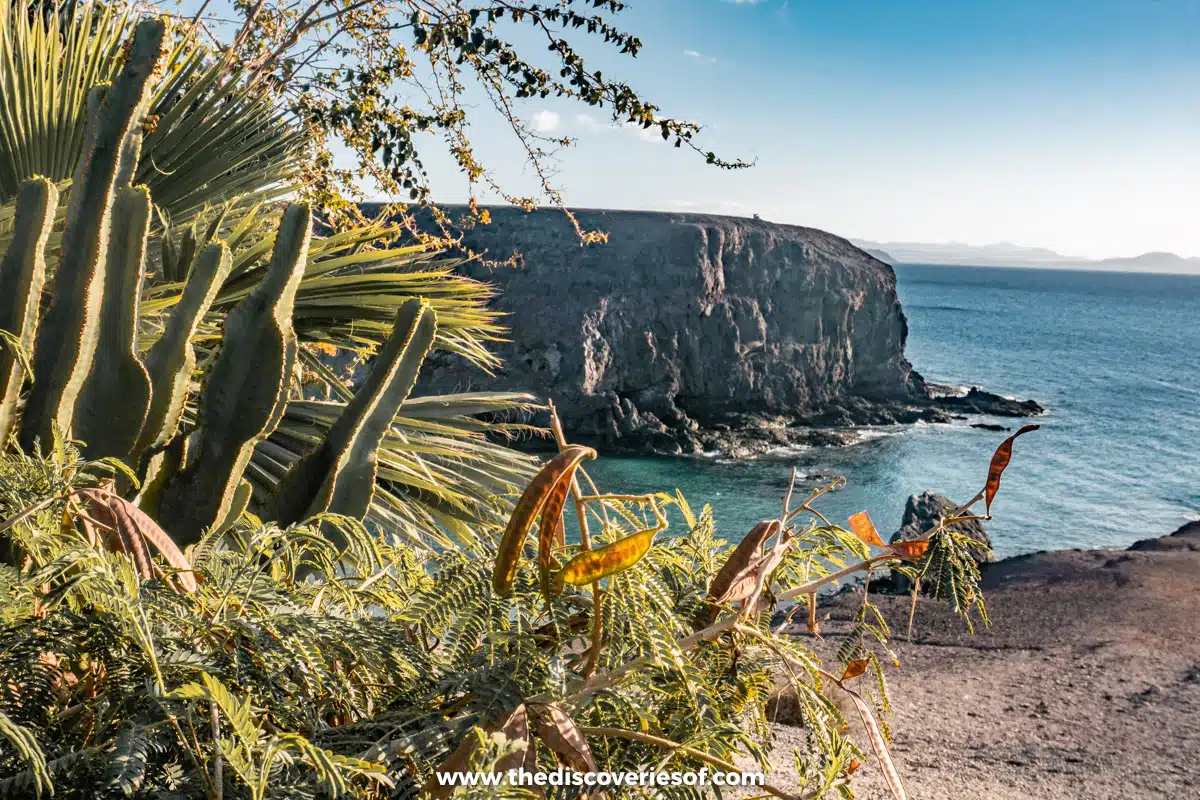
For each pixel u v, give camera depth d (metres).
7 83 2.82
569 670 0.77
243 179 3.48
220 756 0.57
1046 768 5.17
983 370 83.94
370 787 0.69
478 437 3.14
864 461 47.22
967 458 48.09
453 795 0.54
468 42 5.63
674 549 0.93
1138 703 6.66
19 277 1.36
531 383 48.75
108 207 1.48
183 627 0.68
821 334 57.88
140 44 1.55
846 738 0.81
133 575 0.65
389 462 2.57
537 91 5.65
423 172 6.34
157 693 0.59
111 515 0.80
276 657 0.65
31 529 0.72
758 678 0.85
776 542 0.86
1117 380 80.44
